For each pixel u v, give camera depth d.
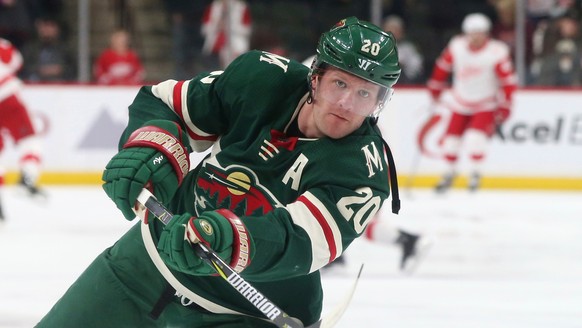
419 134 21.19
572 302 10.63
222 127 5.12
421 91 21.12
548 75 21.64
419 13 21.97
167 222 4.49
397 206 4.93
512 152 21.22
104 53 21.33
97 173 20.86
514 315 9.91
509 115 20.17
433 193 20.69
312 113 4.75
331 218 4.51
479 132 20.41
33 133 17.22
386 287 11.28
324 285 11.34
